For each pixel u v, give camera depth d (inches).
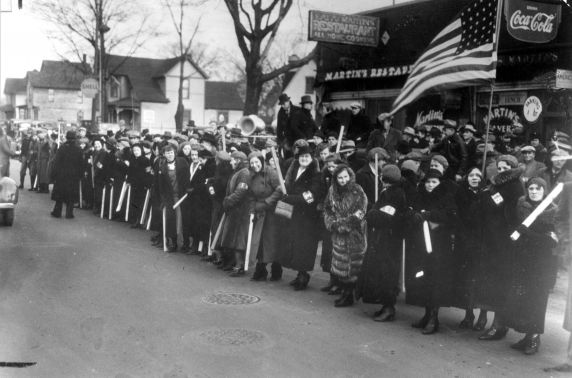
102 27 721.6
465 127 438.9
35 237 434.0
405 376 198.5
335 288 308.5
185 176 391.5
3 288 289.7
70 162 534.3
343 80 726.5
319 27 627.5
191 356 210.1
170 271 341.4
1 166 487.8
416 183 267.6
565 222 220.5
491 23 325.7
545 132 504.4
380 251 258.8
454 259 245.8
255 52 585.0
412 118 638.5
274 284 322.0
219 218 364.2
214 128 573.6
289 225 313.3
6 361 199.6
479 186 257.8
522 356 221.9
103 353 210.1
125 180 509.4
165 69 1174.3
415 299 250.7
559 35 490.3
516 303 223.8
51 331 230.8
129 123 1240.8
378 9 673.6
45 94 1833.2
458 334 246.7
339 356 215.5
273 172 326.3
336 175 275.3
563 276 341.7
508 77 534.0
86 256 371.9
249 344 223.8
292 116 459.5
